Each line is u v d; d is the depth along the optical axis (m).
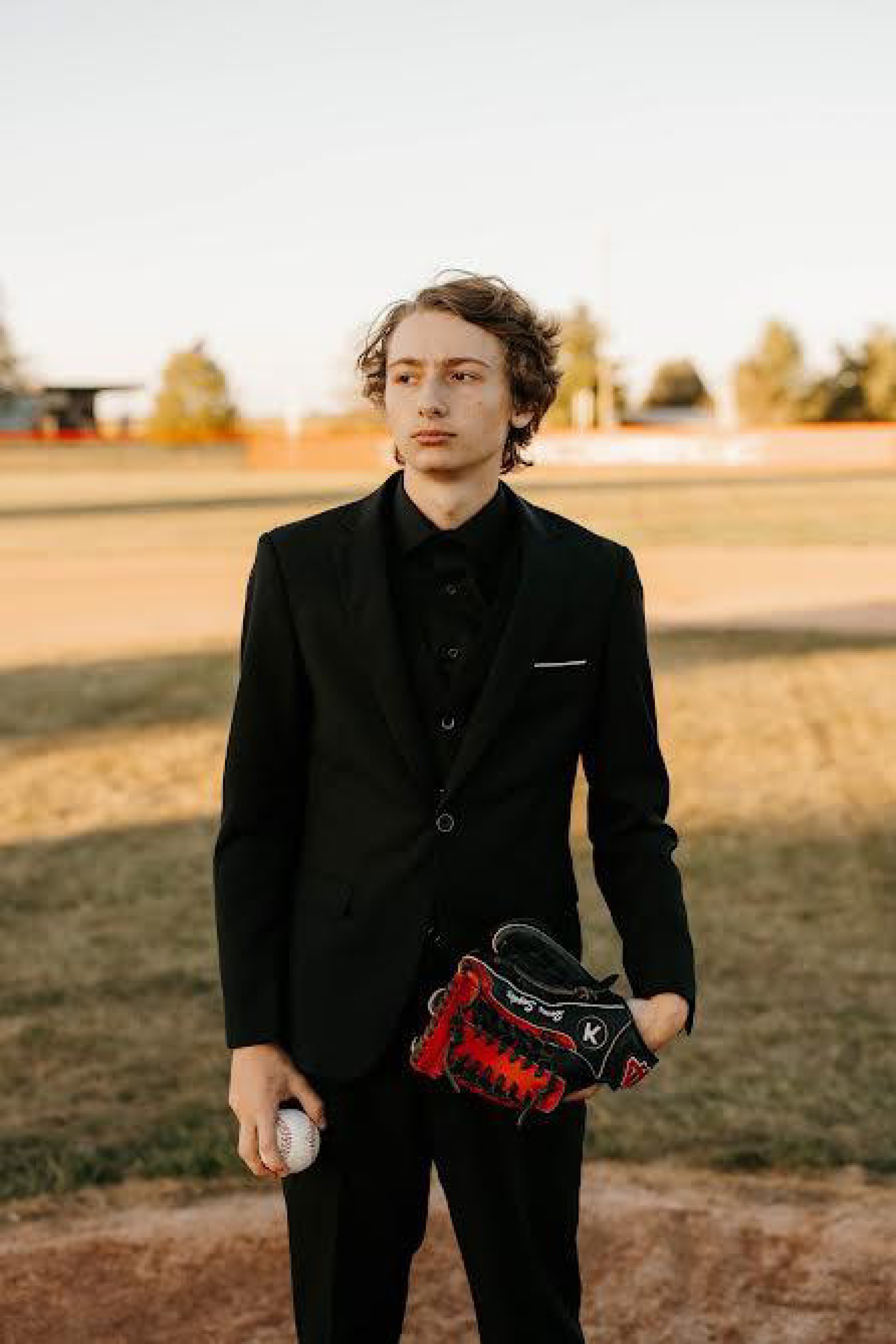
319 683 1.80
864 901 5.49
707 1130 3.62
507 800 1.79
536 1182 1.84
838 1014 4.41
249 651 1.84
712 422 74.50
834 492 32.84
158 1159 3.50
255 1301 2.85
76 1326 2.77
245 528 24.39
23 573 17.91
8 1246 3.06
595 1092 1.76
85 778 7.57
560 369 1.87
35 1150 3.57
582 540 1.86
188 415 62.72
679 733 8.55
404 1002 1.77
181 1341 2.72
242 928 1.82
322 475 48.62
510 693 1.75
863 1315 2.76
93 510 29.80
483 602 1.79
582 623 1.81
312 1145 1.77
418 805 1.78
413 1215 1.91
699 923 5.24
